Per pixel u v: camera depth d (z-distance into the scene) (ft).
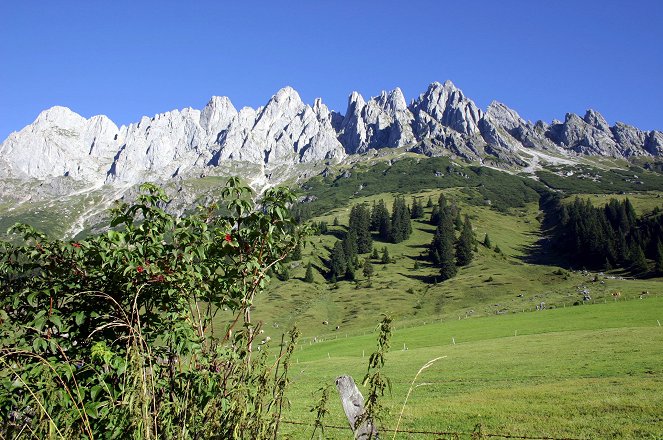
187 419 15.53
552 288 418.72
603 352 118.32
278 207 20.68
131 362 14.57
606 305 284.61
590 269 504.84
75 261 19.26
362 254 615.98
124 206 20.84
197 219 21.20
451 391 87.86
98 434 15.11
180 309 19.75
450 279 483.10
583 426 51.93
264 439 14.92
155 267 18.48
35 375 15.24
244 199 21.83
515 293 414.82
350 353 211.20
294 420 61.26
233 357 16.97
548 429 51.60
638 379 79.10
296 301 447.01
